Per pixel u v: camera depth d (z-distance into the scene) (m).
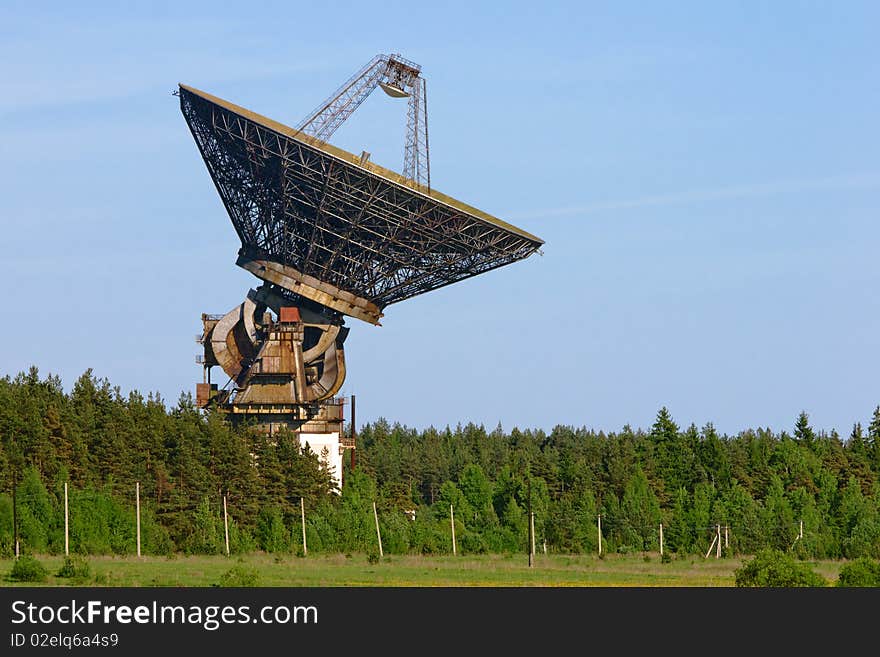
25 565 133.62
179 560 171.00
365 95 175.38
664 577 154.25
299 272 183.62
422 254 179.00
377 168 179.00
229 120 169.88
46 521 181.25
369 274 183.88
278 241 182.50
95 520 182.88
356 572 154.12
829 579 145.75
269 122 177.25
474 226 174.50
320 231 179.00
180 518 192.50
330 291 184.00
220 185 178.50
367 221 176.00
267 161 172.12
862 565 131.25
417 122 176.62
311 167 170.88
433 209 173.00
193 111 172.25
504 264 180.00
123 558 171.00
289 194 174.88
